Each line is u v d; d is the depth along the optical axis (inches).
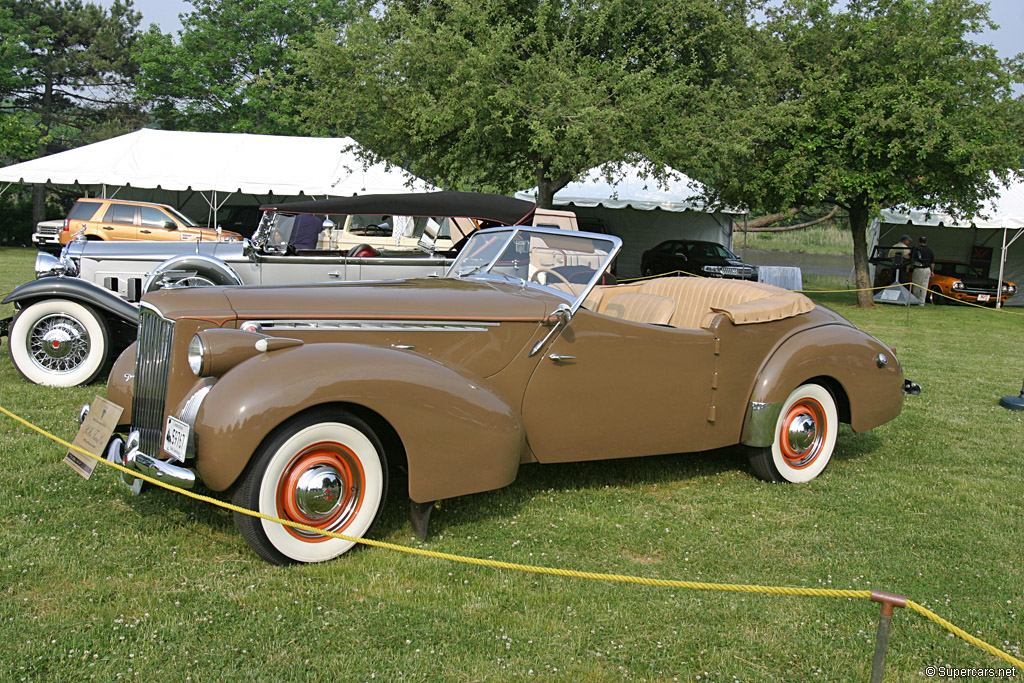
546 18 611.2
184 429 124.0
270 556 125.1
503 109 570.3
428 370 133.7
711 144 611.5
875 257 877.8
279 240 310.8
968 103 664.4
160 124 1539.1
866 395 191.2
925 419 257.6
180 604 112.9
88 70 1621.6
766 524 156.8
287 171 820.0
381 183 812.6
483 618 113.0
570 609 116.6
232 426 117.9
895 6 681.6
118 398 154.1
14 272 626.5
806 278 1068.5
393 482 163.8
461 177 682.2
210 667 98.0
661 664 103.4
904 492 179.2
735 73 678.5
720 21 629.9
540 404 155.6
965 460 209.6
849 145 690.8
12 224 1122.7
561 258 166.6
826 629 114.3
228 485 119.8
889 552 143.9
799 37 703.1
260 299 141.2
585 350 157.4
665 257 842.2
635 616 115.6
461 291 157.5
